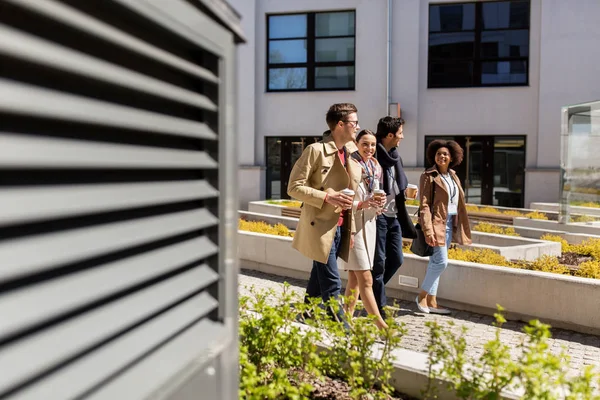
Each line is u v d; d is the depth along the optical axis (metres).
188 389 1.58
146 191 1.47
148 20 1.38
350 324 3.27
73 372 1.21
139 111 1.45
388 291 7.17
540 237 11.20
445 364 2.82
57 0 1.15
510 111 18.08
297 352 3.14
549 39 17.61
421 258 6.81
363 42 18.75
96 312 1.31
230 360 1.85
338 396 3.10
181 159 1.61
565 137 10.27
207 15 1.68
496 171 18.34
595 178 10.41
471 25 18.34
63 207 1.18
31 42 1.10
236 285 1.90
